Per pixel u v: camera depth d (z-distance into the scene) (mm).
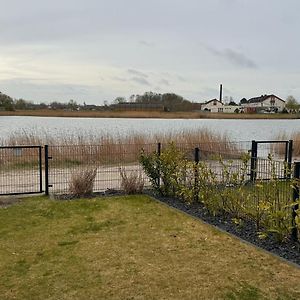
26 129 23469
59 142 15508
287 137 21438
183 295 3887
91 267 4570
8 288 4012
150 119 49562
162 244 5398
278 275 4371
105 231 5973
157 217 6816
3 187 9664
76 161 12703
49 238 5605
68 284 4113
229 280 4238
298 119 61625
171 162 8289
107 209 7371
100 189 9367
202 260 4816
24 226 6191
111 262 4730
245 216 6465
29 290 3971
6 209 7297
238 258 4883
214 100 83125
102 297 3840
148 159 8828
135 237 5695
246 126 39312
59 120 44094
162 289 4016
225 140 17531
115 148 13586
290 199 5578
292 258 4871
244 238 5664
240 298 3818
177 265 4652
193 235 5812
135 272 4441
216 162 7992
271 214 5465
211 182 7070
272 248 5230
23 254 4969
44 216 6816
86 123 36781
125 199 8258
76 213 7051
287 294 3906
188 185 7852
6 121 39938
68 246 5277
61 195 8648
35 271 4441
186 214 7004
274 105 86438
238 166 8180
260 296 3859
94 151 13125
